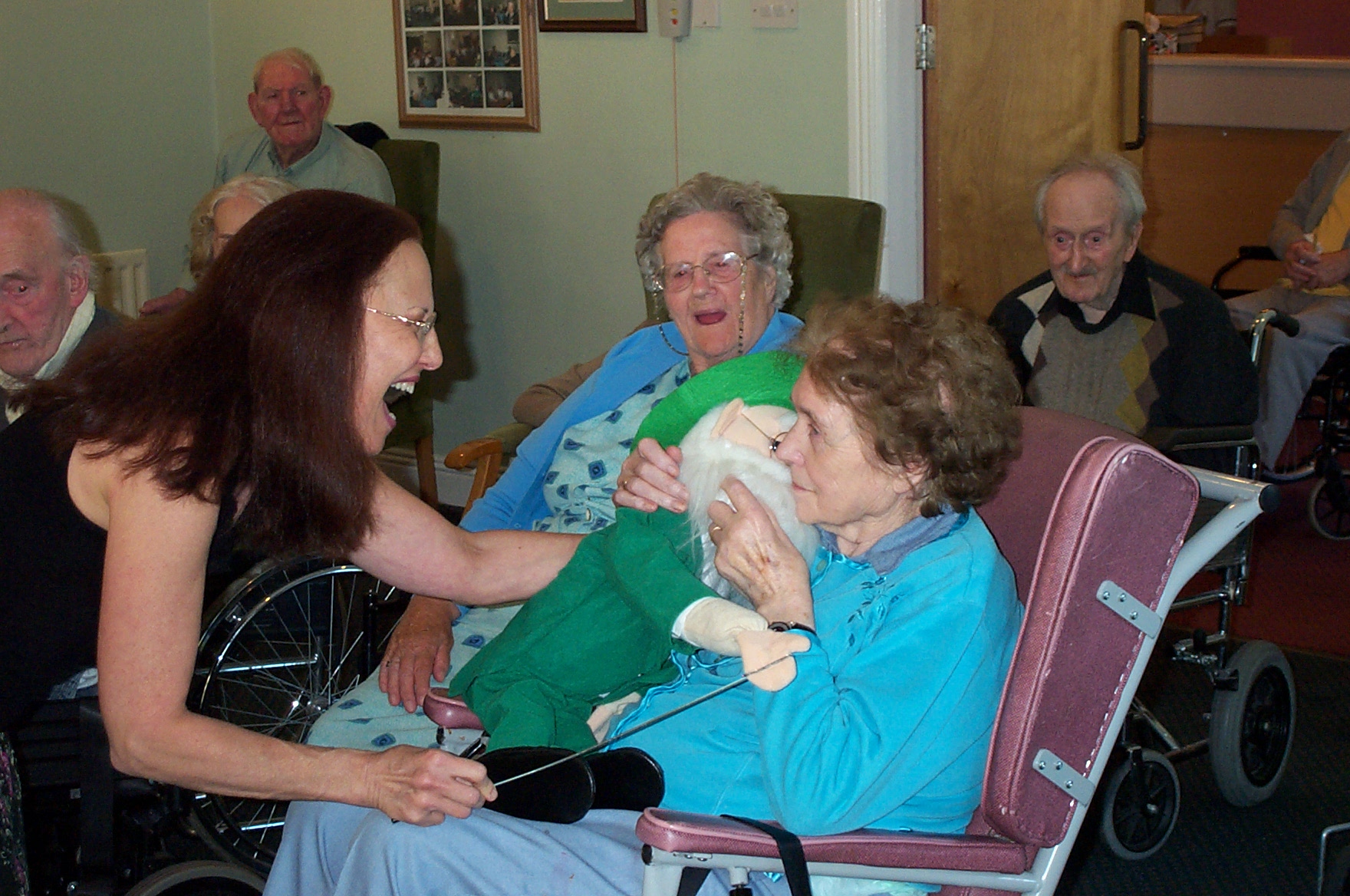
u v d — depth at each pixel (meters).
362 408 1.33
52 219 2.14
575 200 3.70
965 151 3.22
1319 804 2.39
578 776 1.30
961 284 3.31
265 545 1.35
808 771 1.23
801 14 3.12
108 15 4.09
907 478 1.28
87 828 1.57
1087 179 2.36
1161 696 2.81
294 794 1.32
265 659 2.16
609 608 1.51
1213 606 3.26
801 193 3.24
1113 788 2.14
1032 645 1.22
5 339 2.12
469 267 3.98
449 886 1.29
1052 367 2.51
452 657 1.85
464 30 3.77
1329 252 3.95
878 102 3.07
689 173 3.43
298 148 3.59
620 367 2.04
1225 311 2.38
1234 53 6.13
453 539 1.61
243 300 1.28
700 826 1.15
